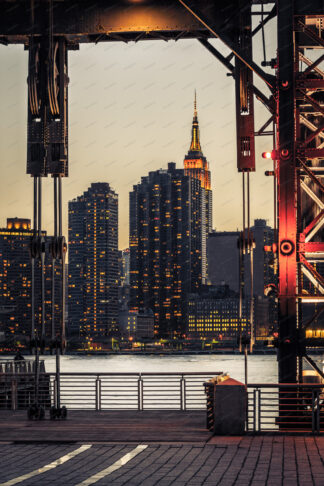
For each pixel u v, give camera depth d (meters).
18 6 23.67
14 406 27.25
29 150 22.33
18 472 13.43
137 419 21.92
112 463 14.34
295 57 23.08
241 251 22.42
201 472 13.36
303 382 22.94
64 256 21.94
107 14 23.62
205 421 21.27
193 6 23.00
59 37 23.94
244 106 23.75
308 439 17.50
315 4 22.25
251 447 16.23
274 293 22.81
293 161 22.36
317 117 25.73
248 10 23.39
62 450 15.99
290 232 22.33
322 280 22.55
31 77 22.62
